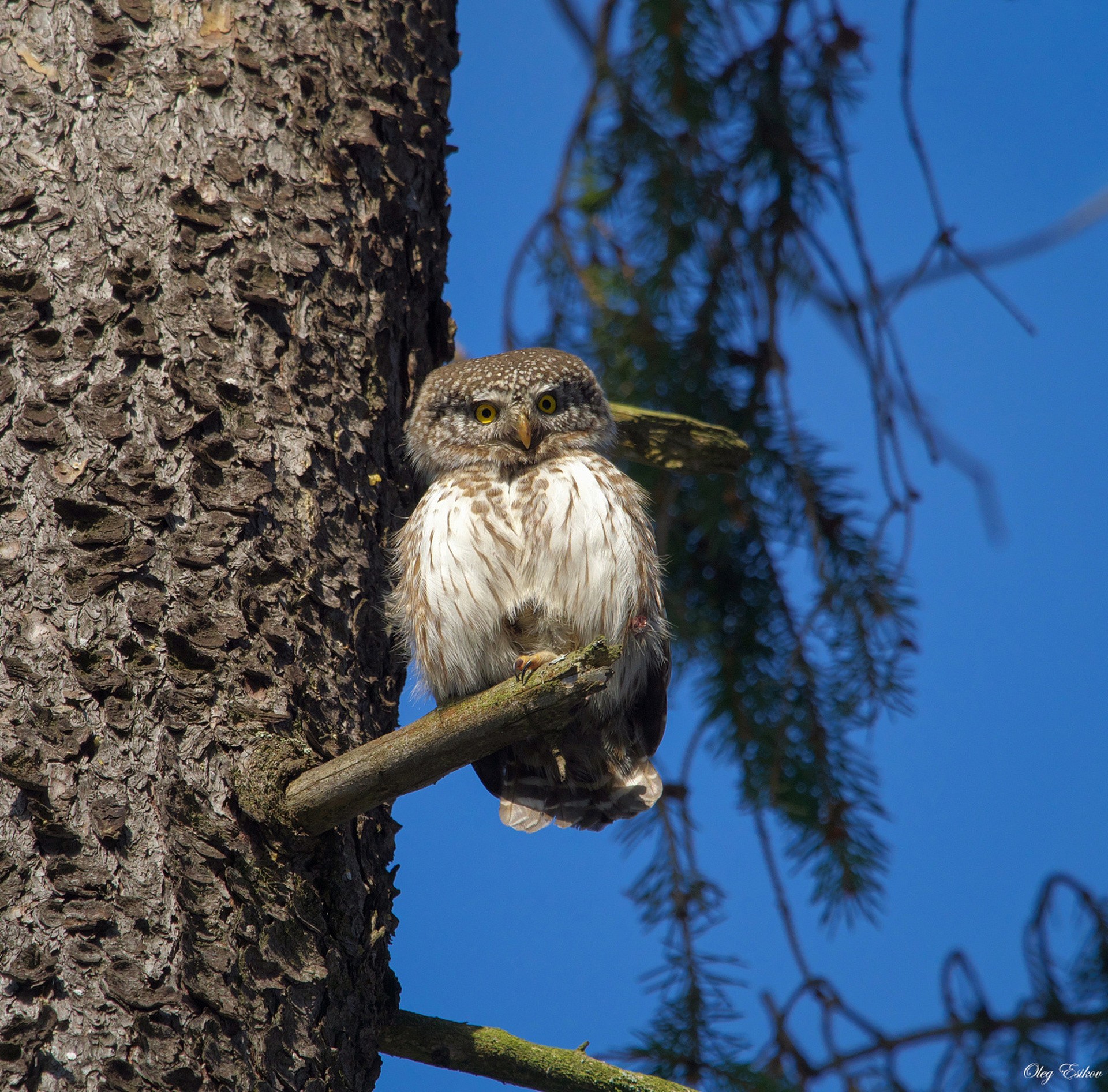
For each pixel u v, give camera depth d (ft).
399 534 22.68
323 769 16.65
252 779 16.60
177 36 20.39
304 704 17.83
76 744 15.98
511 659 23.75
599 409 27.12
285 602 18.10
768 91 29.96
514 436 25.71
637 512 24.36
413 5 23.84
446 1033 18.88
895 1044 27.20
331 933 17.37
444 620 23.11
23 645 16.39
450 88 24.72
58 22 19.80
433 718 16.76
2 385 17.61
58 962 14.99
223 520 17.88
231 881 16.25
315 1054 16.34
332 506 19.49
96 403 17.74
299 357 19.70
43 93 19.33
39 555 16.87
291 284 20.02
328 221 20.75
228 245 19.45
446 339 24.27
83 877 15.46
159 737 16.47
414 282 23.07
